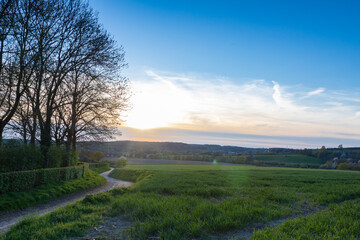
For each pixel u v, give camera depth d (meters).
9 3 15.63
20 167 17.09
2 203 11.97
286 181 22.00
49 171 18.47
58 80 22.64
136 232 6.79
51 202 14.95
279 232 6.25
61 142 26.20
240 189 15.75
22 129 21.52
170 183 18.00
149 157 113.94
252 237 6.03
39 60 18.42
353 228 6.65
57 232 6.66
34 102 20.67
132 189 14.84
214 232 6.85
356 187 17.81
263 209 9.34
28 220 8.00
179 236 6.32
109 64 24.27
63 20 20.12
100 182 27.81
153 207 9.04
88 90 25.34
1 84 16.53
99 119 26.81
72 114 26.03
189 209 9.05
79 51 22.59
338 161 84.38
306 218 8.07
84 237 6.52
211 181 20.11
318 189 16.44
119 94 26.25
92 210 9.52
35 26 17.16
